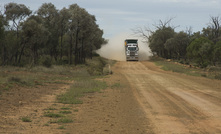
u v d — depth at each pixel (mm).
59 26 61094
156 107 11734
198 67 51938
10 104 11688
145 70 48562
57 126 7941
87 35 59969
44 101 13094
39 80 23156
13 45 42281
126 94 16359
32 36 46438
